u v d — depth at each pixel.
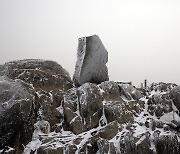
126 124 11.20
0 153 8.80
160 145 10.23
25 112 9.56
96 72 14.34
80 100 11.67
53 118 11.12
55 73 13.45
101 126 11.24
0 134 8.97
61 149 9.30
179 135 10.82
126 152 9.84
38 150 9.31
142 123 11.45
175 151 10.19
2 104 9.26
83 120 11.12
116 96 12.78
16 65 12.79
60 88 13.05
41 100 11.34
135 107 12.38
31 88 10.97
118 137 10.29
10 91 9.68
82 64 13.98
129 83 14.19
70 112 11.20
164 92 13.06
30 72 12.59
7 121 9.08
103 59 14.75
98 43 14.64
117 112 11.34
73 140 9.85
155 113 12.29
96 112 11.45
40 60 13.52
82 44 14.56
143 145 10.05
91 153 9.58
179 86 12.77
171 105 12.38
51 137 10.08
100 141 9.67
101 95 12.01
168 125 11.75
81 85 13.28
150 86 14.81
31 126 9.97
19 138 9.31
